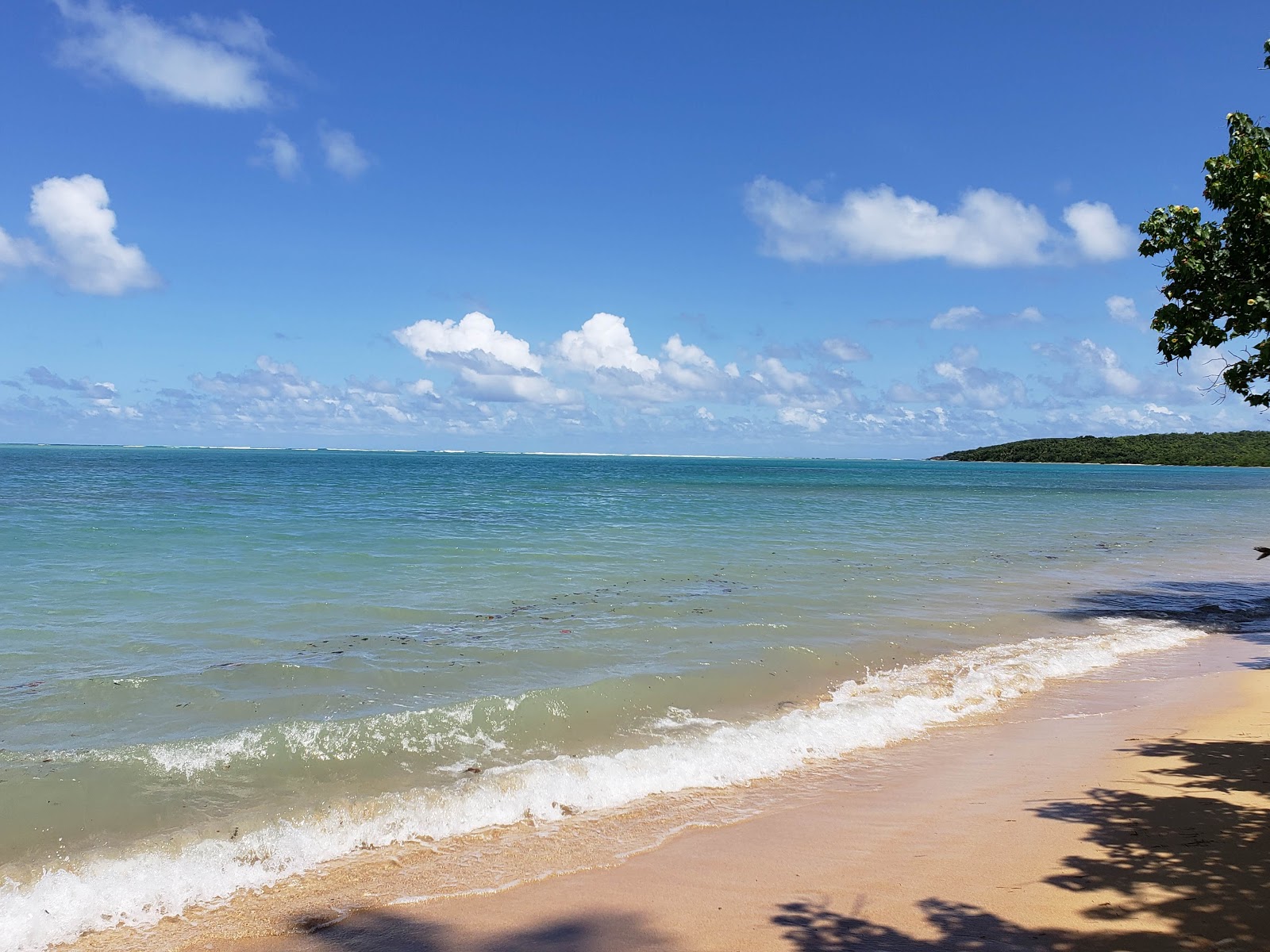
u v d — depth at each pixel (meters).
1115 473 167.88
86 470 80.75
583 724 8.64
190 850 5.74
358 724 8.13
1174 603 17.09
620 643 11.92
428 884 5.39
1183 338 9.32
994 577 19.77
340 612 13.77
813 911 4.92
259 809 6.44
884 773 7.58
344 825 6.21
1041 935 4.48
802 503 50.41
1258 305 8.48
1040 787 7.01
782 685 10.30
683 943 4.56
